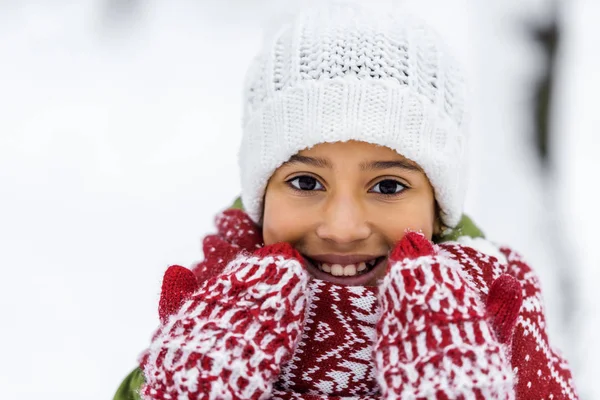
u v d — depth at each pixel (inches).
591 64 177.3
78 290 122.3
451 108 63.5
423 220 62.0
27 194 147.9
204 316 52.5
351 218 58.5
